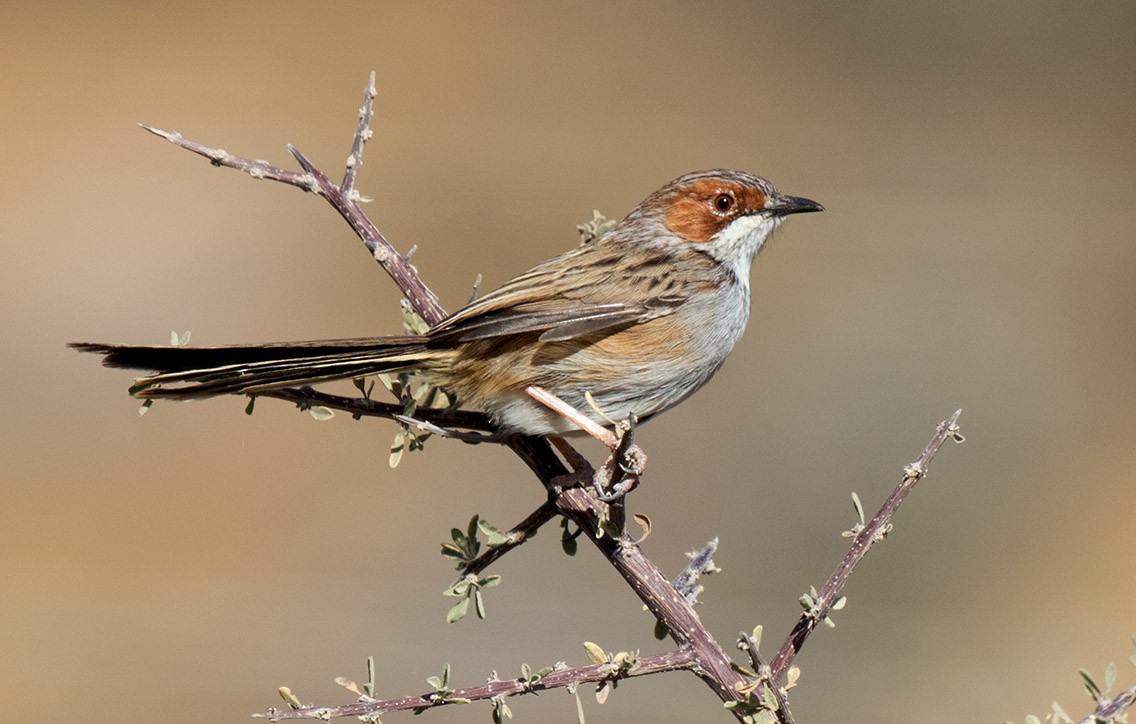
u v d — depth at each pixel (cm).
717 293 691
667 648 1175
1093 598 1280
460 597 553
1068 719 507
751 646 504
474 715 1123
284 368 580
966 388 1530
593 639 1194
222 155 607
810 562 1312
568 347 645
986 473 1427
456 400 637
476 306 623
